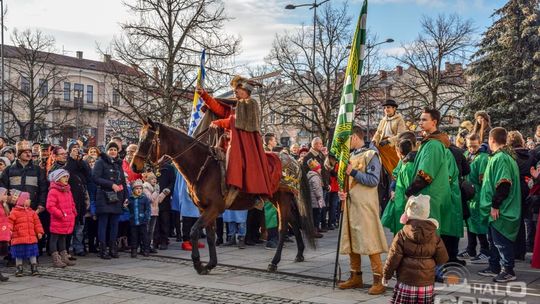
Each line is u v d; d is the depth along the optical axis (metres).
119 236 11.84
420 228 5.32
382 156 10.46
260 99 38.56
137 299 7.25
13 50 54.19
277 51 37.19
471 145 9.52
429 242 5.37
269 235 11.83
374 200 7.52
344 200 7.57
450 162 8.07
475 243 10.09
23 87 54.94
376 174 7.53
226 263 9.87
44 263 10.29
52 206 9.73
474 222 9.37
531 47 35.12
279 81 41.31
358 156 7.66
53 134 51.75
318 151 13.71
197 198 8.80
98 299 7.29
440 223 7.61
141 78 29.45
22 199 9.16
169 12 29.02
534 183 8.49
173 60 29.05
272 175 8.96
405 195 7.86
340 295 7.38
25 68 54.34
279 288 7.84
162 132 8.84
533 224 10.05
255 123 8.73
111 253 10.86
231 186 8.59
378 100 37.69
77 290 7.86
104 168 10.64
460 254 10.22
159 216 11.91
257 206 9.12
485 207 7.98
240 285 8.06
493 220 7.79
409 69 50.97
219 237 12.38
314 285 8.06
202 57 11.32
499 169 7.77
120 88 32.66
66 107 59.97
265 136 12.38
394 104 10.81
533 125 33.84
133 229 10.94
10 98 47.62
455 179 8.07
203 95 9.38
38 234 9.23
